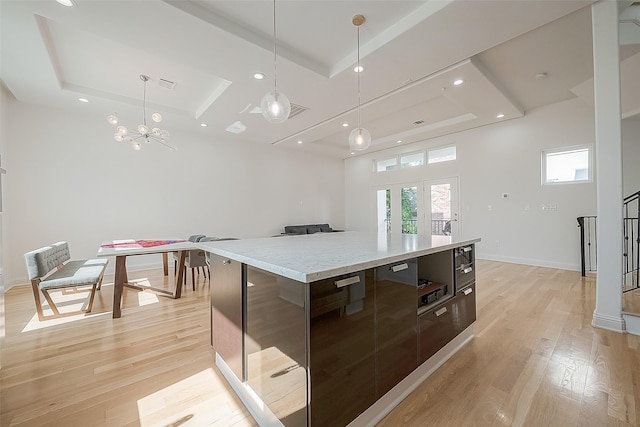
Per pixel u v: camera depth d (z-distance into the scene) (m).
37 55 2.86
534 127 4.99
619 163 2.30
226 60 2.95
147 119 4.88
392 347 1.45
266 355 1.32
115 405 1.53
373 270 1.34
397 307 1.49
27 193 4.10
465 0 2.15
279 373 1.22
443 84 3.60
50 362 1.96
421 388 1.64
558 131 4.73
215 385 1.70
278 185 7.19
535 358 1.94
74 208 4.47
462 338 2.15
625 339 2.18
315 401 1.08
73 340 2.30
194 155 5.75
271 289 1.27
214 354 2.07
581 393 1.56
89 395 1.61
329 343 1.13
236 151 6.40
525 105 4.85
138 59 3.23
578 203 4.61
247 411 1.48
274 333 1.26
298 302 1.10
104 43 2.91
